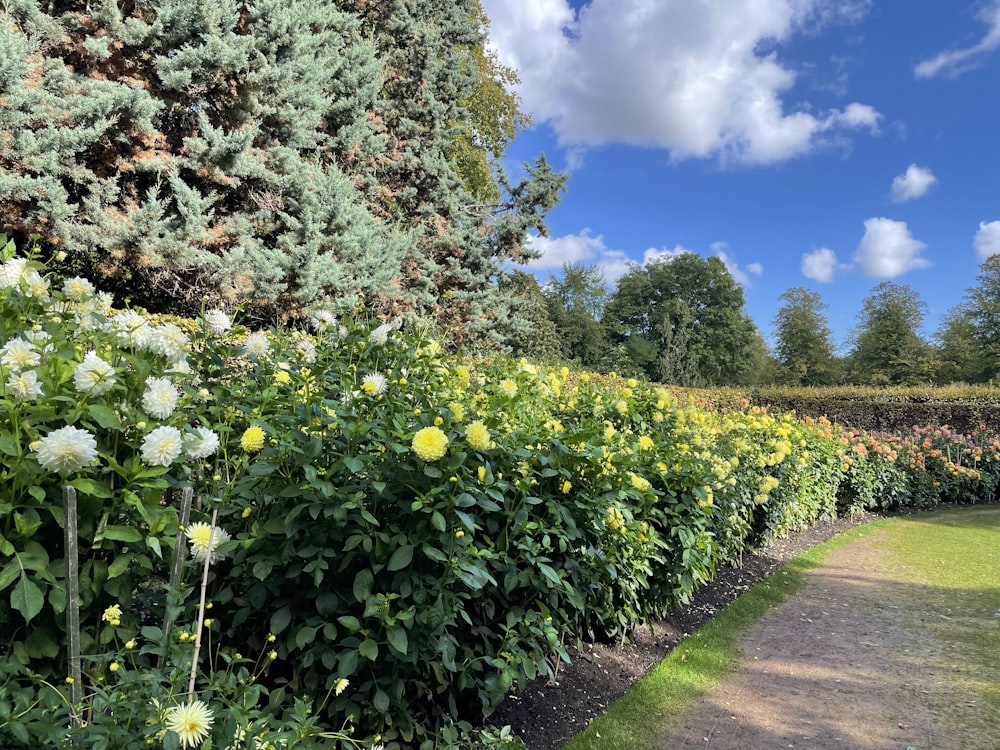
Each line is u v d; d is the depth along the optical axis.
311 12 10.48
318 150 11.25
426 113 13.97
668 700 3.06
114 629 1.73
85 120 8.04
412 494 2.18
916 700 3.22
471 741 2.24
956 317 43.06
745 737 2.76
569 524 2.62
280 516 2.04
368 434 2.18
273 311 9.72
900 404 17.72
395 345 2.75
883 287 45.91
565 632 2.91
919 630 4.33
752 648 3.87
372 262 10.69
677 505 3.61
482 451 2.39
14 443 1.50
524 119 21.97
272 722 1.61
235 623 2.05
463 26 15.22
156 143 8.84
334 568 2.09
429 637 2.08
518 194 15.84
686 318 43.41
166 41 8.95
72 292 1.99
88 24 8.51
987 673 3.58
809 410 19.08
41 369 1.66
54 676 1.65
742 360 46.16
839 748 2.71
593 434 2.78
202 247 9.05
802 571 5.87
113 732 1.29
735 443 5.12
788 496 6.32
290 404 2.31
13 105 7.44
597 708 2.89
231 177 9.23
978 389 17.95
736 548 5.42
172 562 1.75
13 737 1.32
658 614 3.92
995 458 11.76
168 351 1.91
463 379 3.22
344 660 1.86
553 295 42.06
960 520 9.30
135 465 1.68
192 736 1.29
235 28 9.93
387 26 13.51
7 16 7.79
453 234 13.80
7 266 1.96
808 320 50.00
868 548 7.04
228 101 9.51
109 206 8.34
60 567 1.59
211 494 2.18
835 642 4.03
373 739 1.92
